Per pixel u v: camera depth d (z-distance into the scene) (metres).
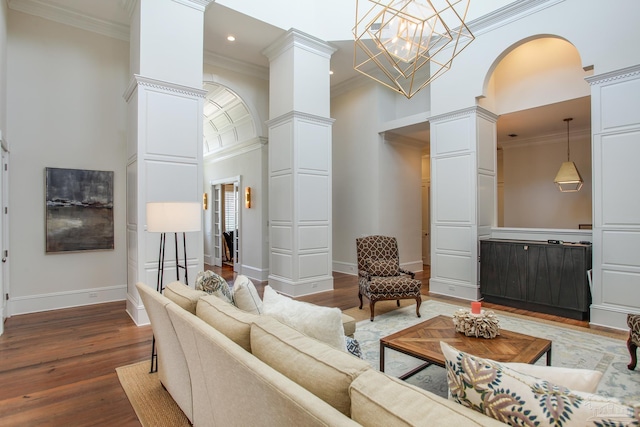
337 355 1.18
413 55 2.61
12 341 3.45
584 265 4.13
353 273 7.32
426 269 8.09
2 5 3.92
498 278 4.86
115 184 5.07
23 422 2.13
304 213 5.56
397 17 2.41
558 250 4.35
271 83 5.98
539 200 7.59
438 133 5.48
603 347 3.32
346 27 5.71
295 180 5.46
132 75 4.31
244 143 7.21
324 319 1.64
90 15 4.83
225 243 8.49
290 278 5.48
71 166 4.75
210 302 1.97
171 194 4.18
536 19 4.50
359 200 7.27
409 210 7.54
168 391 2.42
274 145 5.88
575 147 7.11
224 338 1.44
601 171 3.97
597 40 4.02
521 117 6.05
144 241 4.00
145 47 4.05
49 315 4.33
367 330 3.83
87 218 4.82
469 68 5.12
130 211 4.38
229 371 1.33
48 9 4.59
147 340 3.49
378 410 0.88
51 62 4.64
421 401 0.88
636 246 3.75
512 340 2.46
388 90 7.14
